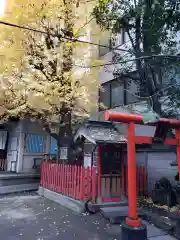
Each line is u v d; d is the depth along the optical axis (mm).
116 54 11383
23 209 8453
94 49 11156
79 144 10281
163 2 7996
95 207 7801
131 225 5035
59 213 7914
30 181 14047
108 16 9406
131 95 12047
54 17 9539
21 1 9430
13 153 16141
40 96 9391
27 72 9711
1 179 13023
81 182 8234
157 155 9711
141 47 10211
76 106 10203
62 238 5719
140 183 9281
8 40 9711
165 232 6164
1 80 9945
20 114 11062
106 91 13984
